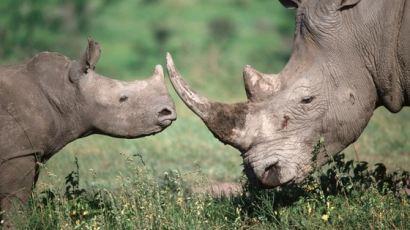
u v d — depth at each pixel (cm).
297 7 1321
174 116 1264
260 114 1255
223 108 1246
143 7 7225
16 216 1218
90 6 6938
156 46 6725
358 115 1291
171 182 1440
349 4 1264
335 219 1244
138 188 1295
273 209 1341
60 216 1234
